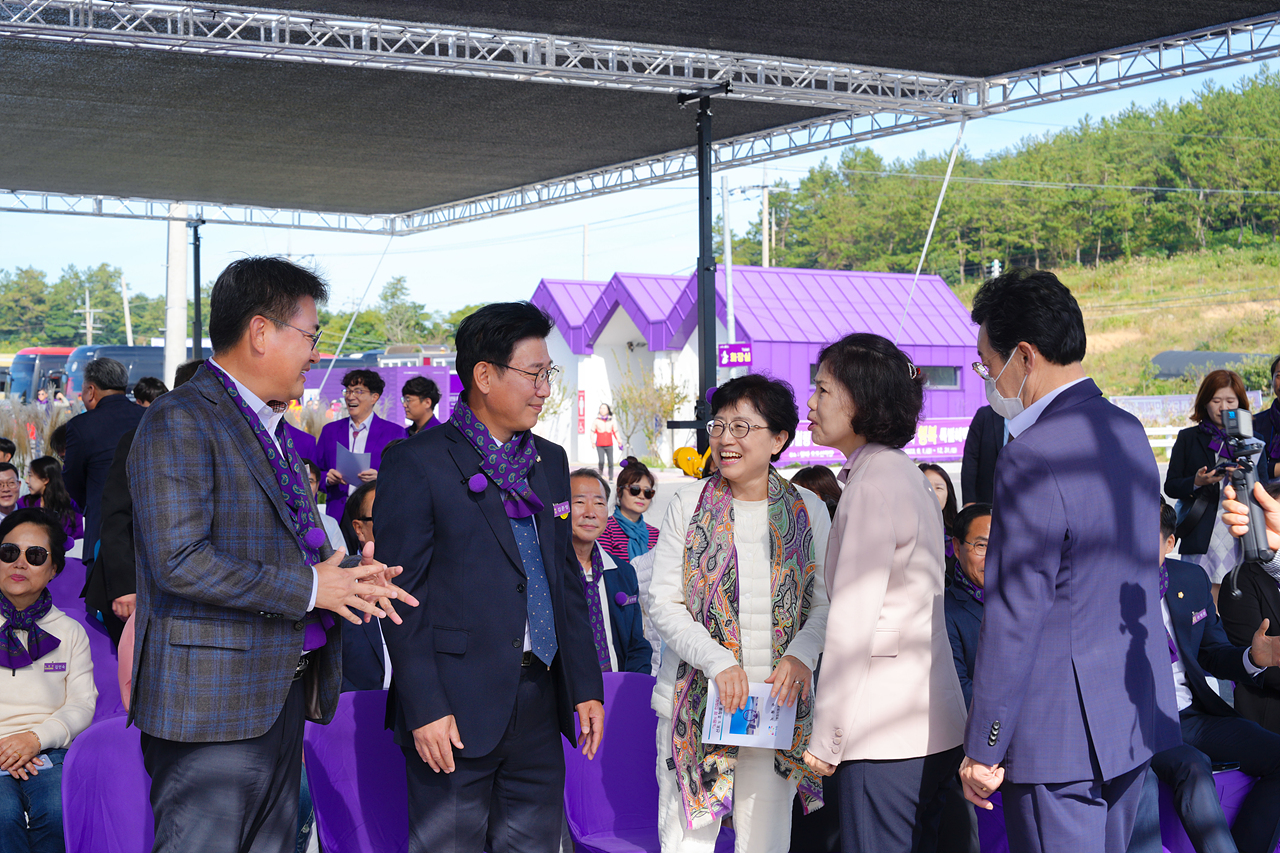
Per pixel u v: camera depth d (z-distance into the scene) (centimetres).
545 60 920
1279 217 5188
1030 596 226
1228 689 452
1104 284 5122
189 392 225
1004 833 325
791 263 7081
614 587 427
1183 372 3741
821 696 250
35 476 683
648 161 1371
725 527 283
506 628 252
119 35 795
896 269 6444
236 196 1642
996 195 6084
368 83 1003
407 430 708
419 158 1344
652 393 2220
